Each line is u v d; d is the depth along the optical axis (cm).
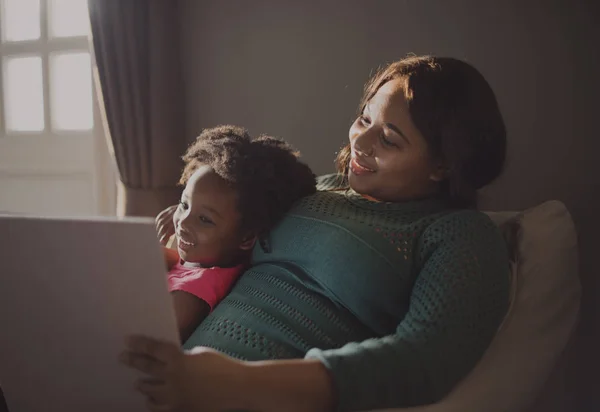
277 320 81
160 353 56
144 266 53
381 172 88
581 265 138
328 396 58
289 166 95
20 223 55
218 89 186
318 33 170
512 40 144
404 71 91
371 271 79
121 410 64
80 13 217
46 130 225
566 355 130
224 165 88
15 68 232
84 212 223
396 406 62
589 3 135
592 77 136
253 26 179
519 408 72
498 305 73
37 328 62
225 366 57
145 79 175
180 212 92
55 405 68
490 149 90
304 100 174
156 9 175
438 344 65
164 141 179
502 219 104
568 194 140
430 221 81
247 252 98
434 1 153
